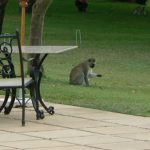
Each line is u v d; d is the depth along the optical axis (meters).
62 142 10.33
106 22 45.09
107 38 35.25
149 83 20.08
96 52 28.86
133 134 11.03
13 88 11.69
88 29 39.88
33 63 12.15
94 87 18.28
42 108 13.35
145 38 36.19
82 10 52.31
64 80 19.58
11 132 10.98
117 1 65.44
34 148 9.88
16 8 51.50
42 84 17.78
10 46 12.05
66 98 14.77
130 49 30.56
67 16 47.91
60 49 12.23
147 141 10.55
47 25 40.94
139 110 13.30
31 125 11.58
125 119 12.32
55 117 12.37
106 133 11.06
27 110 13.08
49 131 11.11
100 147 10.05
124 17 49.28
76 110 13.17
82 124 11.74
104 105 13.80
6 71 12.39
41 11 18.06
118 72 22.94
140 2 61.94
